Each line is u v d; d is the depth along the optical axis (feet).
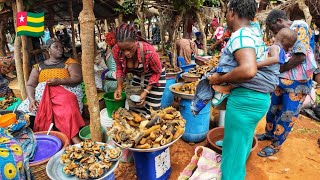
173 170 9.57
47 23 18.85
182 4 15.12
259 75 5.77
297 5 18.99
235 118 6.17
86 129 11.03
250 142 6.68
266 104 6.08
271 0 23.26
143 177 8.45
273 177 9.24
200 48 29.55
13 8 11.73
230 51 5.52
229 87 6.16
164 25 20.06
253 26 5.92
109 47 16.52
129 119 8.24
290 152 10.85
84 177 6.32
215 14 20.16
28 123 9.18
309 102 15.01
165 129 7.69
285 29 8.64
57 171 6.75
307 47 9.04
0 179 5.62
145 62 8.32
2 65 13.66
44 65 11.16
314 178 9.16
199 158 8.24
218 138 10.38
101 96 13.79
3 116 8.84
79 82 11.57
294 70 9.15
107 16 23.12
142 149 7.08
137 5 17.75
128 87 9.73
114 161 7.00
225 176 6.73
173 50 16.69
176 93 10.88
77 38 40.86
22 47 12.06
